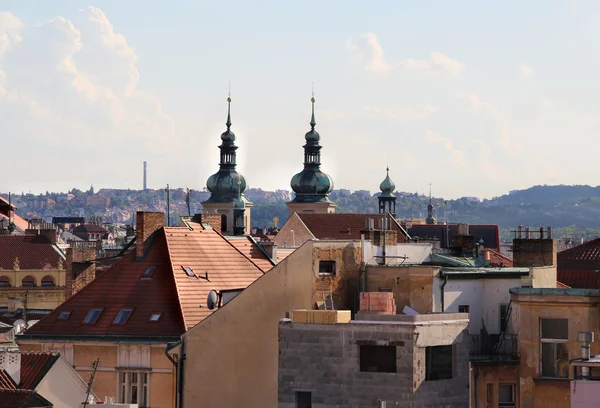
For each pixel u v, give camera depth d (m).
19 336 165.00
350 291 143.88
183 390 149.62
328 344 129.88
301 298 144.12
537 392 133.00
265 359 145.75
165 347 159.25
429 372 129.12
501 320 141.38
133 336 161.00
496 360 133.75
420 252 156.88
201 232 176.75
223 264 173.75
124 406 134.00
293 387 131.00
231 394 147.25
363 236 154.00
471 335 137.12
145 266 169.25
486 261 173.00
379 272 143.12
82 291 167.88
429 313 134.00
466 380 131.50
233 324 147.25
